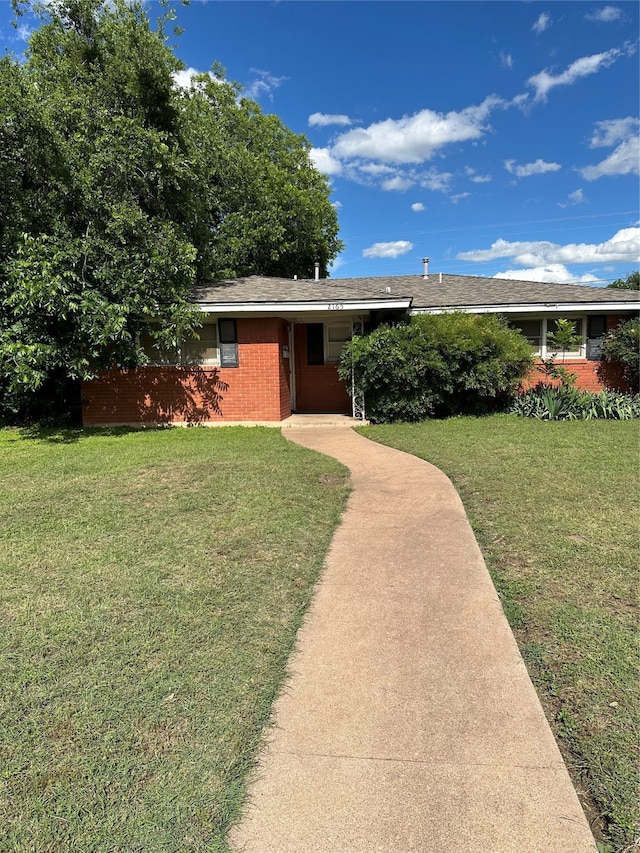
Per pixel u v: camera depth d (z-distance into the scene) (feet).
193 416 36.40
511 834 5.37
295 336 42.63
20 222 32.19
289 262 77.36
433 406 37.68
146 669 8.21
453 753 6.50
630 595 10.37
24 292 28.55
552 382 42.70
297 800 5.82
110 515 15.85
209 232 50.90
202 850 5.19
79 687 7.77
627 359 40.50
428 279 55.21
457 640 9.04
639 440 26.63
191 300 34.19
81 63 43.65
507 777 6.11
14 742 6.65
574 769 6.23
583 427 31.45
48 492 18.56
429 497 17.56
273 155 81.30
